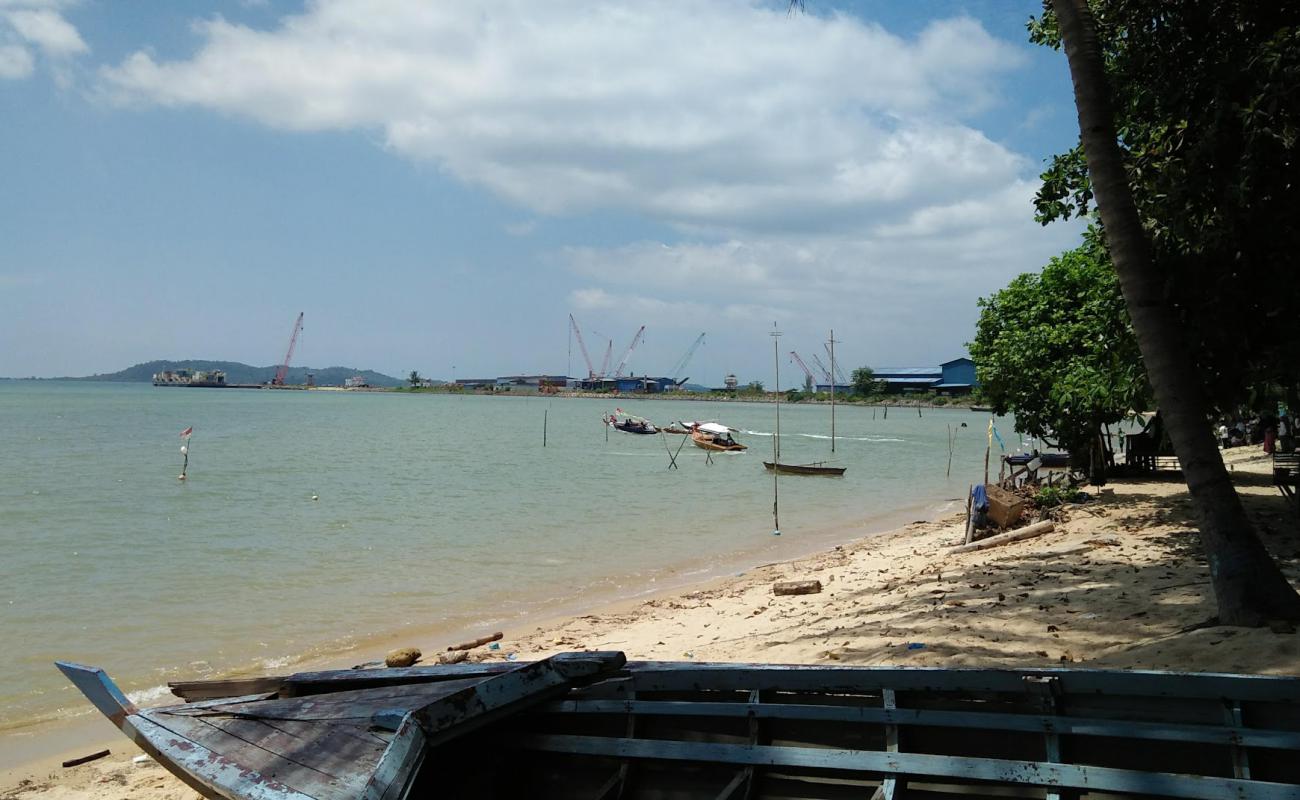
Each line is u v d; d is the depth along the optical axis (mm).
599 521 27500
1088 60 8898
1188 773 4863
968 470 49000
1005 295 24328
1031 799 5016
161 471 39812
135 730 6492
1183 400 8789
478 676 7102
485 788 6441
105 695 6789
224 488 34188
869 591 14203
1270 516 15984
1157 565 12625
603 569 19828
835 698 5859
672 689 6273
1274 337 10672
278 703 6652
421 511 28938
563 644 12523
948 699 5484
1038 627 9969
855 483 41500
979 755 5336
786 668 5883
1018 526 18516
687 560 21062
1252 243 9977
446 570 19469
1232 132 9445
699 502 33125
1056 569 13281
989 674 5277
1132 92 11570
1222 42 10727
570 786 6355
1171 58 11031
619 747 6027
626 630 13312
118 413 100562
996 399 23266
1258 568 8445
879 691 5680
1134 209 8914
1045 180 12383
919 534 23141
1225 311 10266
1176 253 10695
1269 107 8812
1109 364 14781
